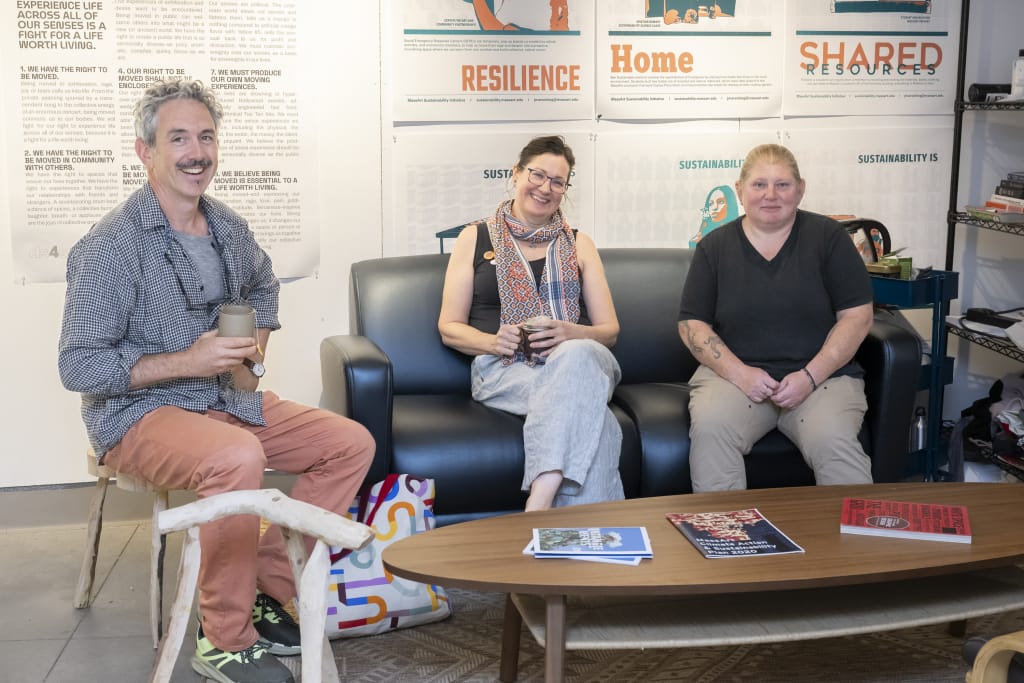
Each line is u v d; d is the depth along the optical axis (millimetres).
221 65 3598
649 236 3945
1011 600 2109
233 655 2309
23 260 3564
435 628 2645
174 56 3557
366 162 3754
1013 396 3520
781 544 2031
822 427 2881
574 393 2699
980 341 3559
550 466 2623
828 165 4020
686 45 3852
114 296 2344
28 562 3082
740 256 3107
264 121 3658
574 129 3836
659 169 3906
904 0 3963
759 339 3070
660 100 3867
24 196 3531
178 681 2352
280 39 3625
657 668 2412
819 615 2037
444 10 3705
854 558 1970
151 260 2404
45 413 3682
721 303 3115
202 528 2260
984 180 4148
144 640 2572
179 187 2402
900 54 3994
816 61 3943
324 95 3688
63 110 3510
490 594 2877
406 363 3270
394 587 2564
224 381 2537
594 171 3871
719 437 2889
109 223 2375
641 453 2945
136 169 3582
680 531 2129
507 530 2131
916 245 4129
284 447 2588
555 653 1889
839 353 2963
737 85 3904
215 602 2293
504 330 3006
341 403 2773
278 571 2518
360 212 3779
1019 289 4199
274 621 2504
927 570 1929
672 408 3043
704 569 1915
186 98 2408
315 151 3711
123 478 2525
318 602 1624
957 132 4004
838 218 3824
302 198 3727
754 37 3887
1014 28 4074
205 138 2430
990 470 3547
